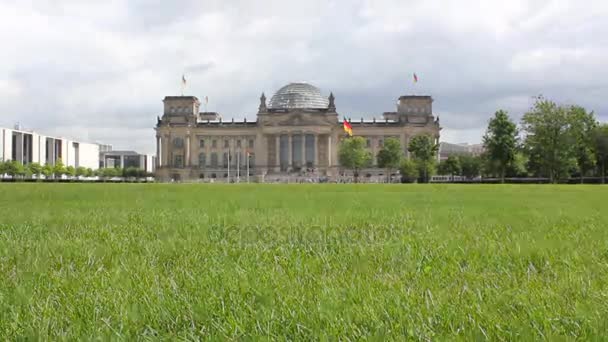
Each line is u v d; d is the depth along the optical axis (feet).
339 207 72.23
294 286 20.70
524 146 372.38
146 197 104.94
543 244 31.76
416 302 18.34
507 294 19.49
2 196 106.42
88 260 26.89
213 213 59.98
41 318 16.33
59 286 20.70
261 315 16.71
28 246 31.48
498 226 45.09
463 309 17.43
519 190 163.63
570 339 14.62
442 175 593.83
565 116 348.38
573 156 358.23
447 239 34.96
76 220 50.08
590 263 25.99
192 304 17.98
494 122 381.81
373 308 17.47
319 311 16.92
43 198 98.63
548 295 19.27
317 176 630.33
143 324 16.16
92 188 169.68
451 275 23.63
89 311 17.19
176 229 41.70
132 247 31.68
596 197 110.42
